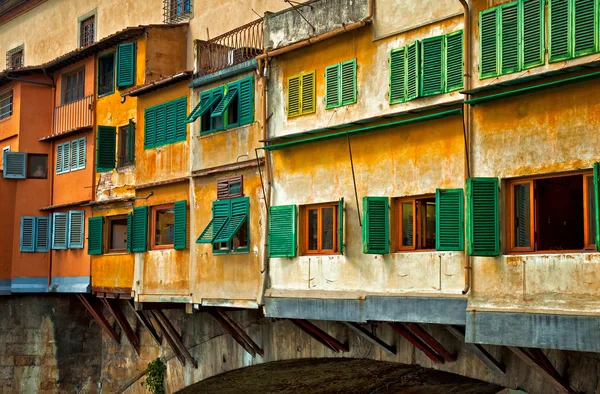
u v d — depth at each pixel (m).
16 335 26.56
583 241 12.66
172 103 21.55
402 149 15.34
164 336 22.78
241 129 19.14
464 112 14.09
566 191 12.89
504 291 13.45
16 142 27.41
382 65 15.83
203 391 23.31
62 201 26.53
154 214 22.16
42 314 26.39
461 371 15.51
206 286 19.84
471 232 13.52
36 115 27.34
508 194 13.60
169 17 24.98
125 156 23.95
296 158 17.53
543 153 13.03
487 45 13.77
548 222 13.09
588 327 12.23
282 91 17.95
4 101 28.45
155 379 23.41
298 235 17.34
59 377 26.02
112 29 27.69
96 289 24.34
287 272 17.52
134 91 22.55
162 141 21.83
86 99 25.66
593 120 12.45
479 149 13.89
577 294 12.54
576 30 12.60
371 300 15.56
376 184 15.78
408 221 15.34
